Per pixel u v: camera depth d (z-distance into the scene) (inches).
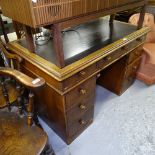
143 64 72.2
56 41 33.3
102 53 42.6
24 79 31.3
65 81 36.2
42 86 30.8
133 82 77.9
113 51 45.8
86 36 51.7
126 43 49.9
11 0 31.5
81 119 51.2
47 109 50.2
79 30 56.2
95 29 57.6
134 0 46.8
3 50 47.4
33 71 43.8
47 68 36.7
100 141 53.2
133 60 64.3
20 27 52.4
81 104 46.7
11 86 46.2
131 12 94.3
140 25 58.1
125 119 60.7
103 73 70.5
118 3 41.3
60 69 35.8
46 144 32.7
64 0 29.6
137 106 66.1
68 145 52.0
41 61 39.0
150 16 81.7
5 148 31.0
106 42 48.1
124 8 45.0
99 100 69.1
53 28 31.8
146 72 72.9
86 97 47.5
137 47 61.7
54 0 28.3
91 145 52.1
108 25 62.1
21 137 33.0
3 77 36.0
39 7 27.3
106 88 74.8
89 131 56.3
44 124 58.4
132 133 55.7
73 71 36.2
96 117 61.3
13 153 30.1
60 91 37.3
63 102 39.4
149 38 82.4
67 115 43.3
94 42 47.8
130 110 64.4
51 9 28.7
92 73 43.4
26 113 38.4
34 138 32.8
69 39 49.3
